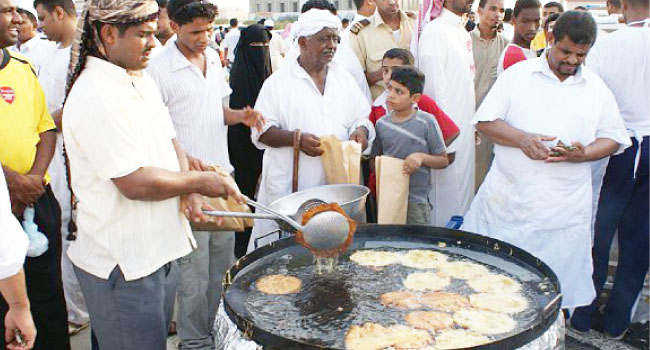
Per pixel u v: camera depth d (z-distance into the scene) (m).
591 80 2.58
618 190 2.92
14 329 1.70
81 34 1.72
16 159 2.33
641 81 2.82
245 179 4.48
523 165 2.62
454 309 1.78
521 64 2.67
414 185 3.11
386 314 1.75
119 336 1.90
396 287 1.93
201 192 1.84
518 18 4.16
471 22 5.76
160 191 1.74
